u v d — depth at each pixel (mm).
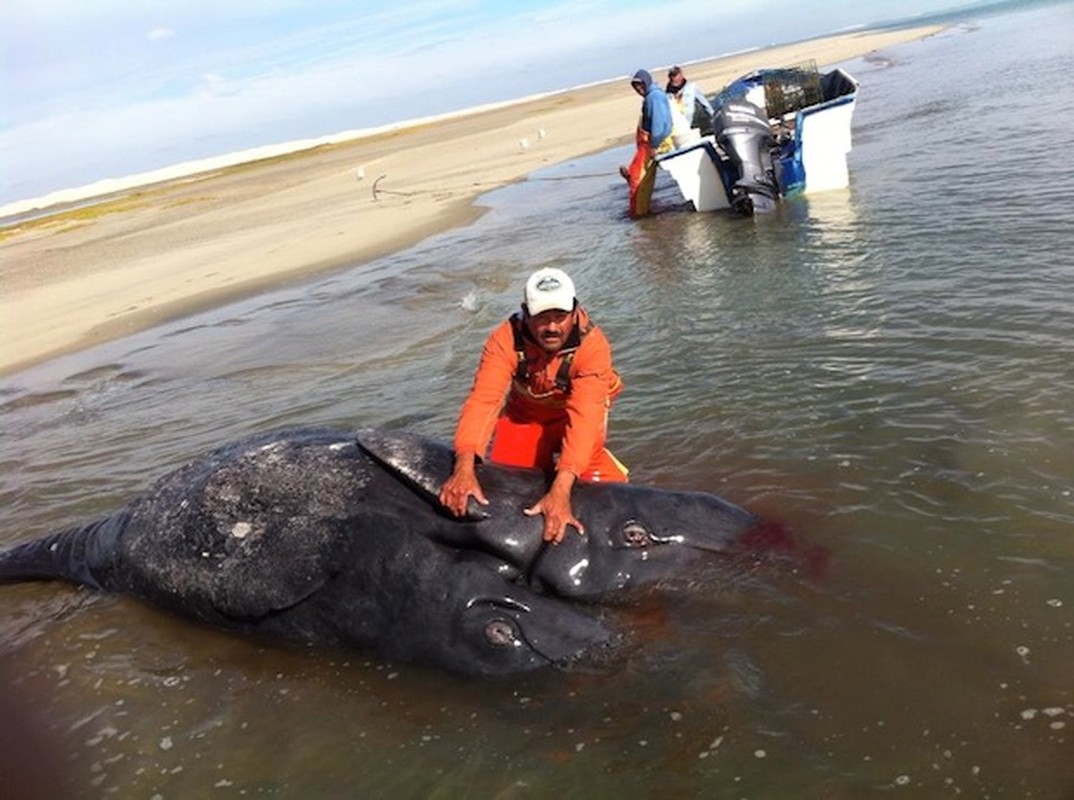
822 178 13195
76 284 18062
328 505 5008
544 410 5586
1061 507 4930
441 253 14094
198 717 4535
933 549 4793
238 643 5090
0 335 14688
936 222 10352
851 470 5672
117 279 17672
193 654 5051
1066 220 9320
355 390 8703
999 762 3482
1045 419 5785
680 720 3979
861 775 3523
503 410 5867
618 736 3959
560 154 23234
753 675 4145
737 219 12828
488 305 10773
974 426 5879
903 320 7766
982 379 6449
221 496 5266
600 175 18922
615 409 7082
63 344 13180
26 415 10117
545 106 46781
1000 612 4273
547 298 4879
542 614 4625
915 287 8438
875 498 5328
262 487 5207
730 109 13336
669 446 6371
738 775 3623
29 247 27062
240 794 4000
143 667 4992
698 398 7047
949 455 5617
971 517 4996
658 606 4723
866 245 10148
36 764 4375
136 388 10391
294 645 4980
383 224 17625
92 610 5586
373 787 3916
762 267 10203
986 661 3998
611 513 4996
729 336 8227
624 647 4469
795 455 5973
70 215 38969
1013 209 10125
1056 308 7285
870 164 14398
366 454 5184
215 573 5102
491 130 35656
